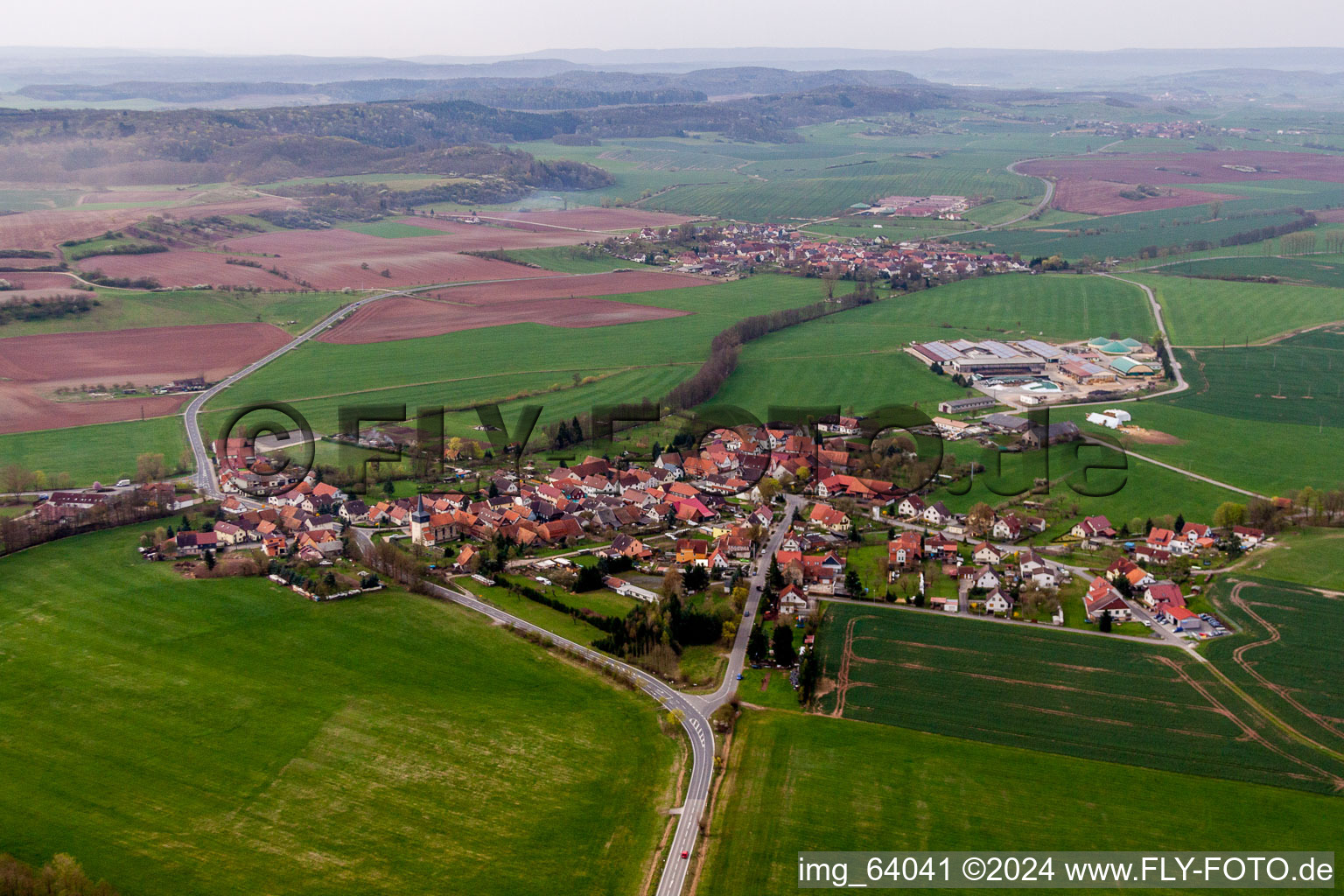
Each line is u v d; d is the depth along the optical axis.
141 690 176.62
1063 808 147.88
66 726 166.12
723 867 137.25
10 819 145.25
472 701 175.50
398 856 139.38
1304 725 166.12
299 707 172.25
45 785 152.38
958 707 173.12
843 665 187.12
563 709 173.75
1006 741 163.25
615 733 167.12
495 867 137.62
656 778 155.88
